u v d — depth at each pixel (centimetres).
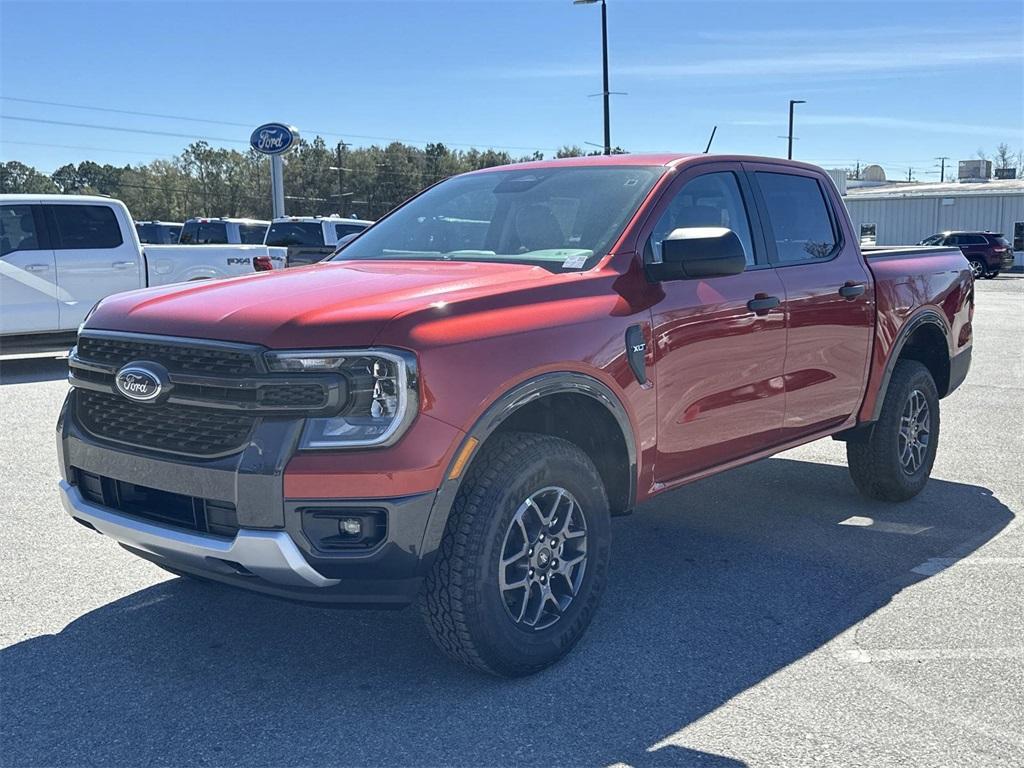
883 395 565
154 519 352
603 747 318
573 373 367
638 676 370
